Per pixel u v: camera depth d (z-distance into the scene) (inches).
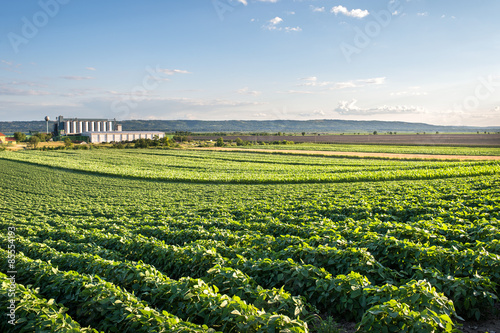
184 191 1604.3
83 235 681.6
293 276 338.6
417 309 257.1
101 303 292.2
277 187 1609.3
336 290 302.2
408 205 780.6
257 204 1023.0
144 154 4104.3
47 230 775.1
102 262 422.9
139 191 1633.9
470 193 953.5
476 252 349.1
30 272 416.8
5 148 4982.8
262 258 422.3
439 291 301.6
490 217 599.8
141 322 261.0
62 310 291.0
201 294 283.9
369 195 1074.7
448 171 1748.3
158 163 3070.9
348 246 444.8
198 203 1210.0
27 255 583.5
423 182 1418.6
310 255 401.7
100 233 681.0
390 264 397.7
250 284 332.5
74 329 252.7
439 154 3565.5
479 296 298.5
